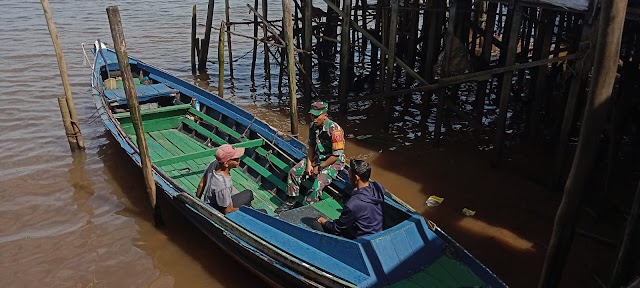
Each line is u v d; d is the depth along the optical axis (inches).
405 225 211.2
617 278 189.2
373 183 218.2
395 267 199.2
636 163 345.4
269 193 299.3
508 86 333.1
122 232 288.5
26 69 566.9
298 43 542.0
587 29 279.3
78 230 289.1
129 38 730.2
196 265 262.2
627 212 286.4
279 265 210.1
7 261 260.4
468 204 313.1
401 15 519.5
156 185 282.8
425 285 194.4
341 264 201.3
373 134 424.2
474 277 198.8
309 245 213.6
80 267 258.4
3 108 455.8
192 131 384.2
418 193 326.6
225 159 243.6
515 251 268.1
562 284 241.3
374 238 200.7
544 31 363.3
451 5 356.2
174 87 429.1
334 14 534.3
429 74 412.5
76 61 602.2
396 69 556.7
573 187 176.2
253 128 340.8
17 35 707.4
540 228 287.9
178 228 293.3
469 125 441.7
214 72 605.9
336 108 487.5
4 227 289.0
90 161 370.0
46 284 245.0
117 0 1002.1
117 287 244.7
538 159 374.0
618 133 323.9
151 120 382.9
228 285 248.1
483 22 572.1
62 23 793.6
